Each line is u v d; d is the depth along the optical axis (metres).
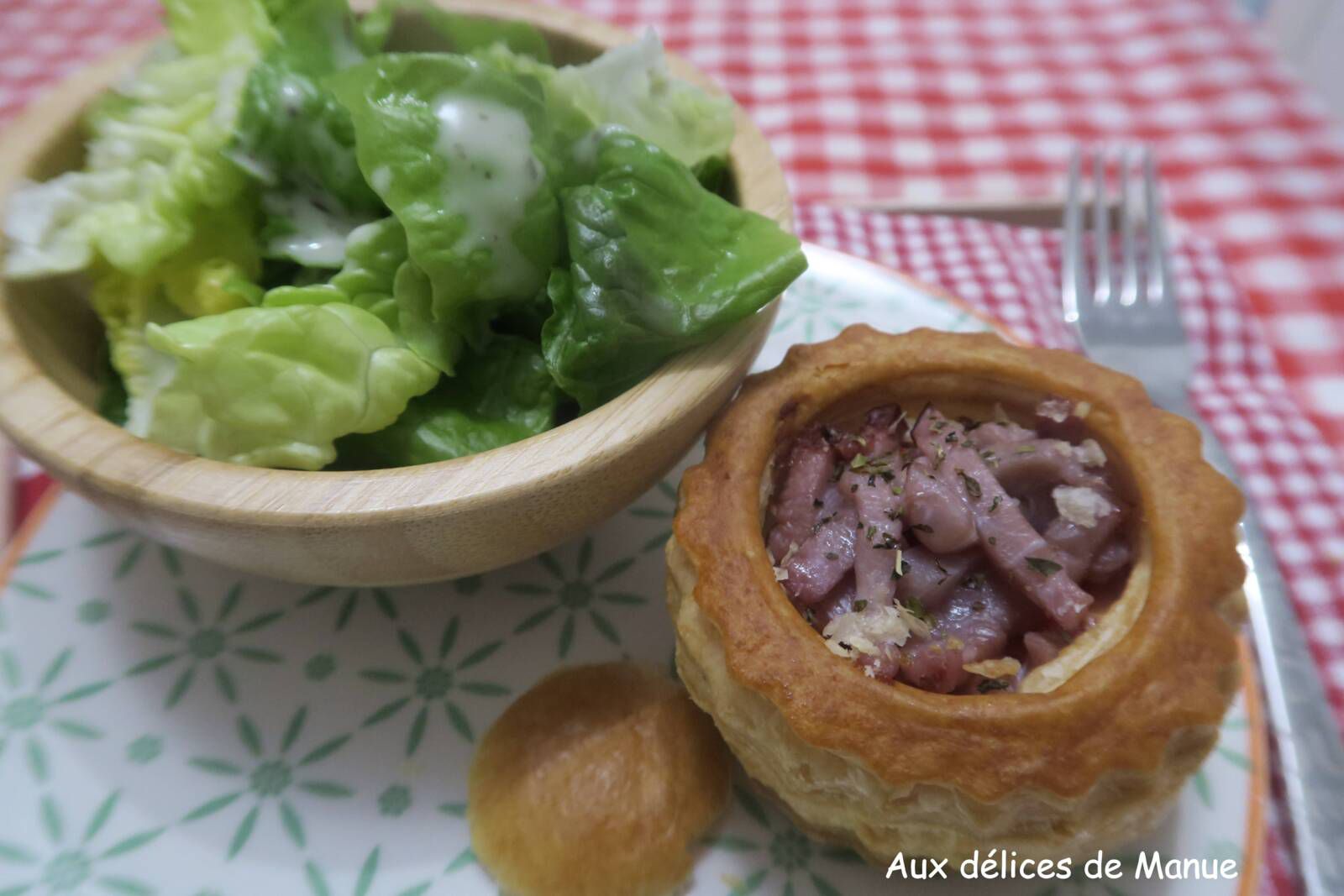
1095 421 0.19
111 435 0.16
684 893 0.18
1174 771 0.16
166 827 0.18
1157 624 0.16
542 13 0.22
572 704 0.19
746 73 0.39
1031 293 0.28
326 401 0.17
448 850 0.18
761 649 0.16
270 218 0.19
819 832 0.18
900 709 0.16
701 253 0.18
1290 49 0.41
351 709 0.19
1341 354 0.30
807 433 0.19
